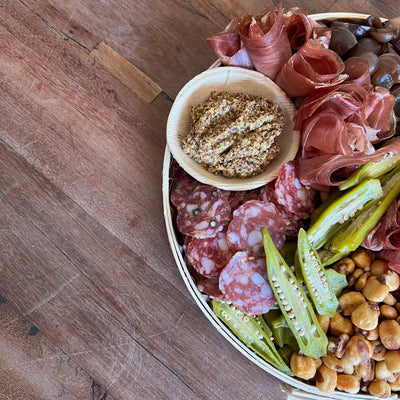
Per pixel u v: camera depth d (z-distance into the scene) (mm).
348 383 441
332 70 424
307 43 417
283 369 460
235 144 441
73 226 498
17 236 496
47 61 504
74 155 500
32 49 504
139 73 505
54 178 500
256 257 446
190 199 455
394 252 440
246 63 447
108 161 500
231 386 493
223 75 445
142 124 503
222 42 438
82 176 500
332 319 451
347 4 510
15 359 491
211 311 455
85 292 496
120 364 493
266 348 459
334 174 459
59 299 495
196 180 464
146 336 494
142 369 493
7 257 495
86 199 499
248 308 443
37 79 503
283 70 432
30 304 494
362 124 423
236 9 510
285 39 432
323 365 448
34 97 502
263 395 493
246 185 445
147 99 504
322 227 446
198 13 510
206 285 457
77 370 492
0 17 504
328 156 431
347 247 445
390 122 442
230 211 450
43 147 500
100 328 494
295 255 451
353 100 419
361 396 453
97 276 496
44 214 498
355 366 441
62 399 490
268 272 433
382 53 459
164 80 506
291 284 440
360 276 453
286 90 447
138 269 497
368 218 446
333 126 422
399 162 450
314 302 444
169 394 493
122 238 498
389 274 438
